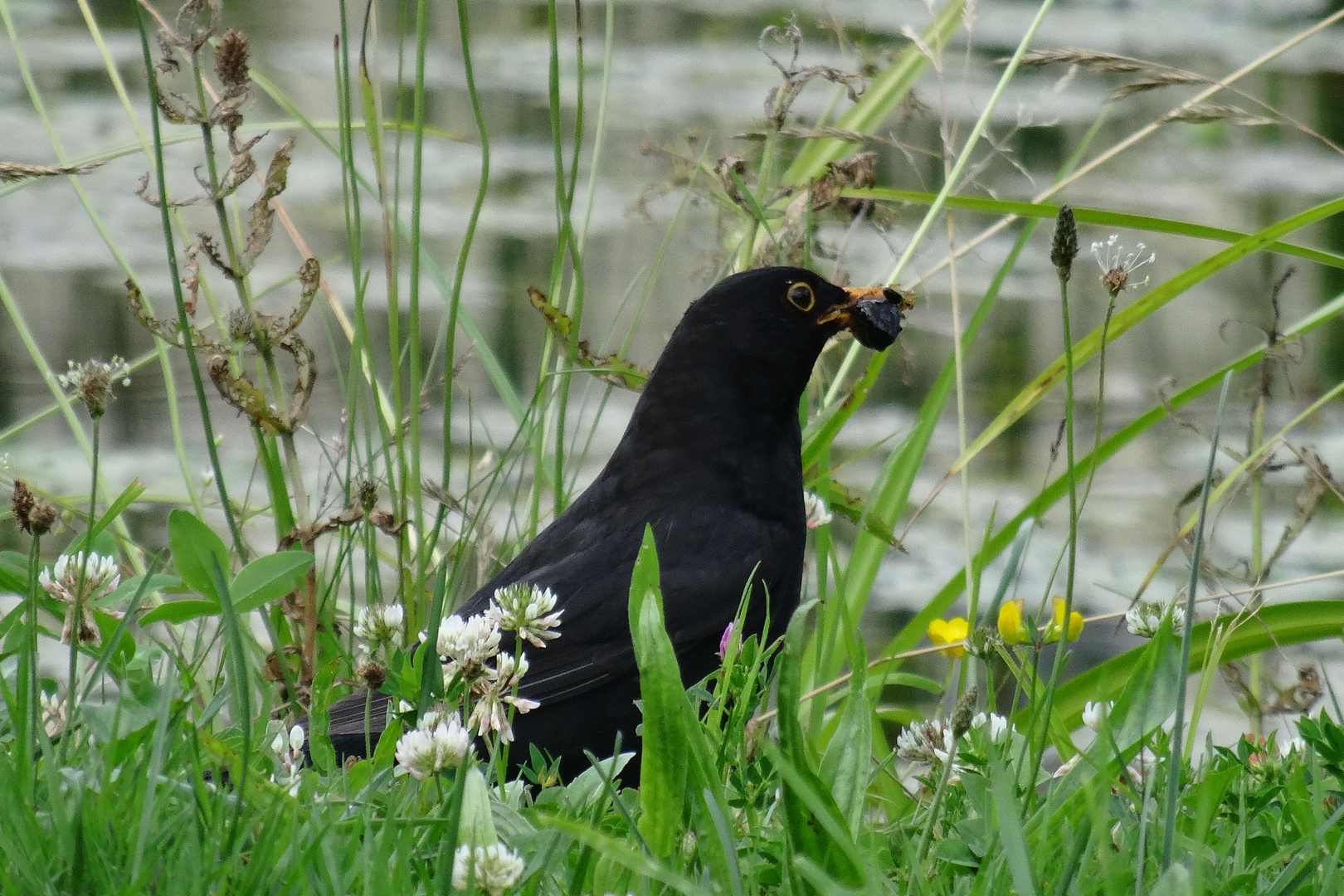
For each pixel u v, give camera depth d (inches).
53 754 146.0
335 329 689.0
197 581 215.0
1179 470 589.0
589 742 243.1
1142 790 168.9
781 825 173.0
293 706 249.8
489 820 138.9
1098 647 431.2
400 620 198.4
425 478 285.9
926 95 1037.8
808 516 285.0
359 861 137.7
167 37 237.5
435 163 1005.8
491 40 1366.9
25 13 1362.0
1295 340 298.7
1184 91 1151.0
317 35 1278.3
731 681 195.5
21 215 847.7
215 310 297.6
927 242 368.8
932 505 565.0
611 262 803.4
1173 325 772.6
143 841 132.1
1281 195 937.5
